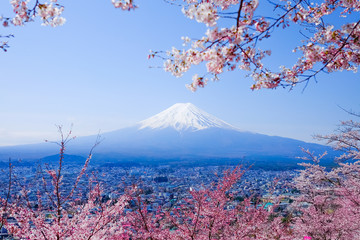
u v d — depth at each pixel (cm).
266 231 724
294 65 347
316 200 1078
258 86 352
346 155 939
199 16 248
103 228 500
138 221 585
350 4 338
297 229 1038
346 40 300
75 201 502
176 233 617
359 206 929
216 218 626
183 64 292
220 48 282
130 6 306
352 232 929
